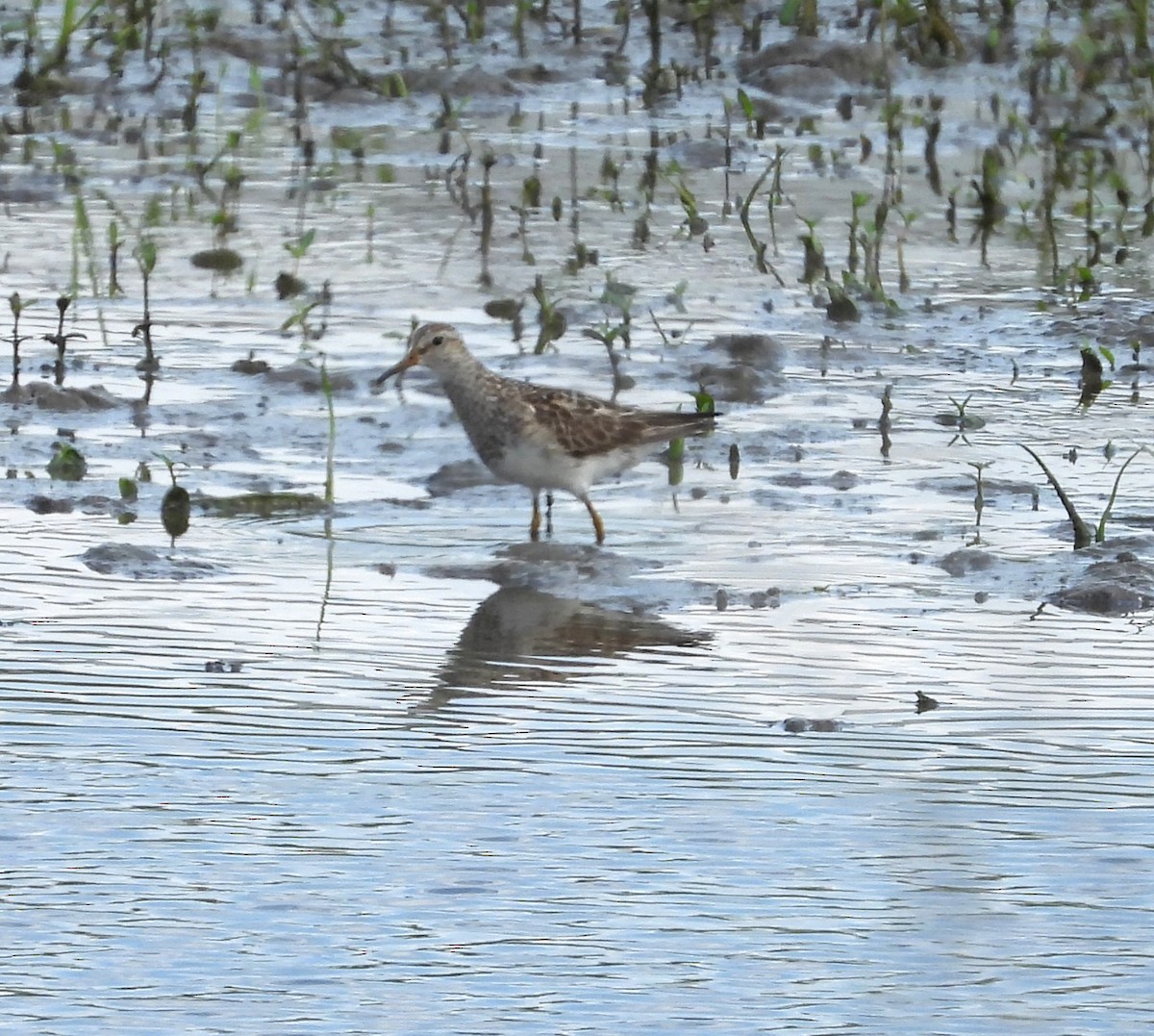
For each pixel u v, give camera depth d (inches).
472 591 511.2
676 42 1176.8
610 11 1218.6
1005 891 352.5
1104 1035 307.4
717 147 997.2
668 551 542.6
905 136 1039.6
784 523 565.3
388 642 472.1
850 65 1124.5
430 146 995.3
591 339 738.8
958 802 387.2
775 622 489.4
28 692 433.4
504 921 340.5
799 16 1160.2
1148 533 552.7
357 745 410.6
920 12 1180.5
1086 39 993.5
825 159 990.4
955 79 1127.6
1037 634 483.5
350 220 874.1
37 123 1011.9
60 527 547.8
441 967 326.0
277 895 347.6
